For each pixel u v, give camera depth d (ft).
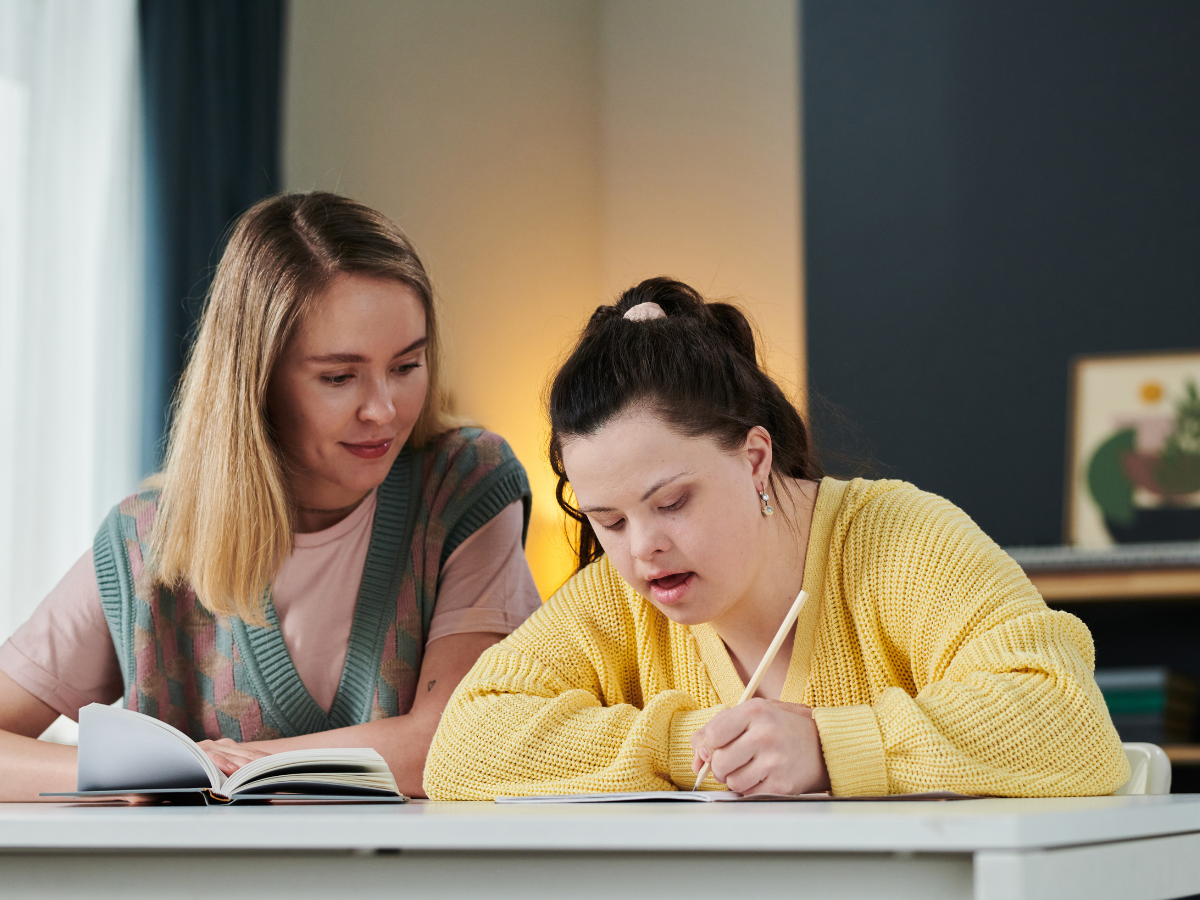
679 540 3.37
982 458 10.55
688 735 3.43
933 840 1.88
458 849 2.09
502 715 3.60
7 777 4.53
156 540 4.91
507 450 5.26
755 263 12.36
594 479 3.40
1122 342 10.39
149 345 9.10
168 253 9.23
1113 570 9.18
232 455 4.59
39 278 8.40
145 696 4.85
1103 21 10.67
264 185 10.14
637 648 4.07
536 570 11.46
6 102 8.38
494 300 11.87
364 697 4.91
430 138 11.72
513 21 12.50
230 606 4.75
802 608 3.80
